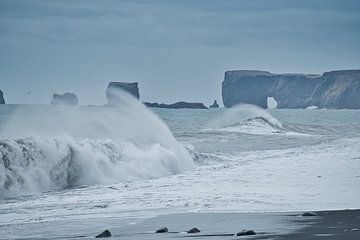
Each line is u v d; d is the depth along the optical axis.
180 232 32.72
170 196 47.25
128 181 61.12
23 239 32.06
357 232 31.23
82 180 61.19
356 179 54.72
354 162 67.75
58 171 59.28
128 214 39.94
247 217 37.41
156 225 35.41
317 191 48.25
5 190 52.94
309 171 60.69
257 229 32.66
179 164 72.38
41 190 56.00
